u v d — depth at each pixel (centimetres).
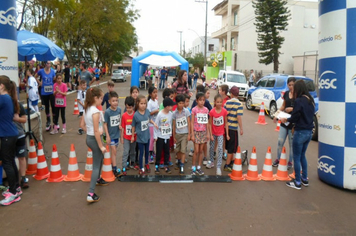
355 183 502
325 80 525
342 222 410
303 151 530
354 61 483
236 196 490
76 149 754
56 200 462
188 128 596
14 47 523
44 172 556
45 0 1352
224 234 374
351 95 489
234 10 3844
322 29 527
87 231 375
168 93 629
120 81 3831
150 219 407
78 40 2652
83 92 1098
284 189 524
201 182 550
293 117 512
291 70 3412
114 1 3028
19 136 483
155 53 1548
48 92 910
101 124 474
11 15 511
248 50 3594
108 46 3978
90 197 450
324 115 533
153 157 662
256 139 920
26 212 423
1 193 480
